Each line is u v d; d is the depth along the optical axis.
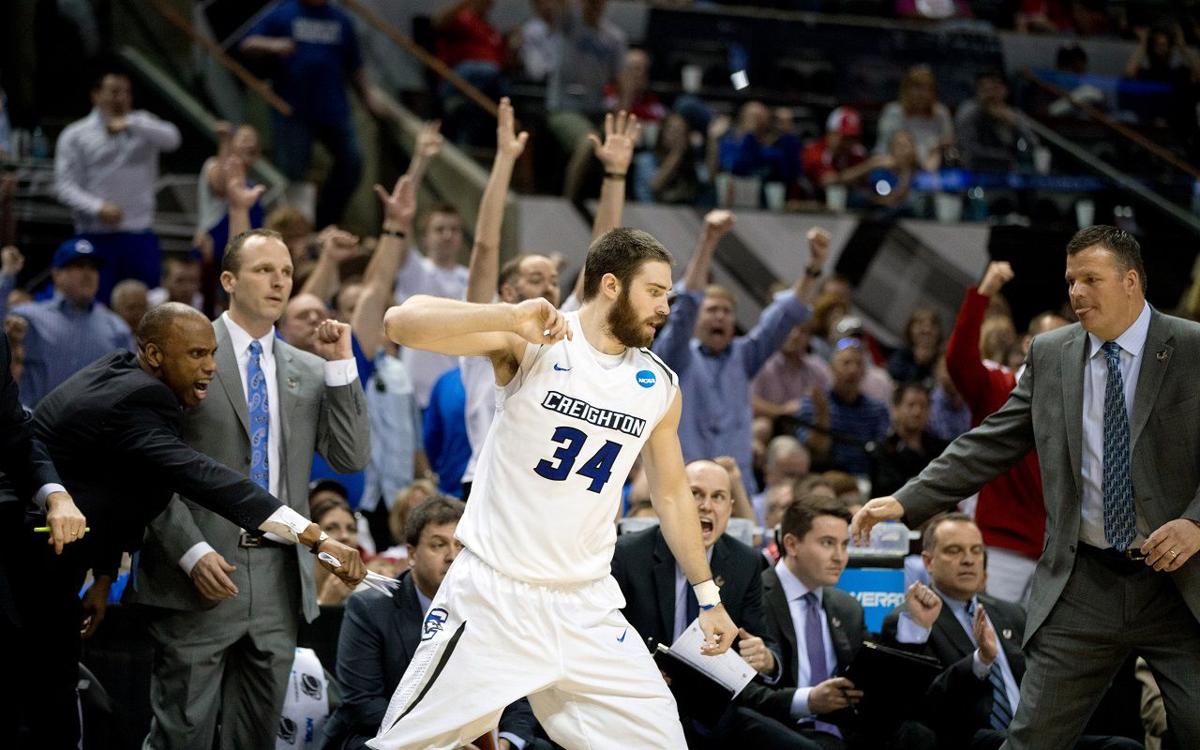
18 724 7.45
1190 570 7.32
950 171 20.30
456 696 6.43
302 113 18.14
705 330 12.09
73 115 19.56
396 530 11.07
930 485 8.05
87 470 7.48
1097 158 20.88
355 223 18.50
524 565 6.50
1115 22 23.83
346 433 8.14
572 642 6.52
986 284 10.09
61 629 7.54
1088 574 7.59
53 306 13.02
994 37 22.81
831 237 19.33
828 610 9.36
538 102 19.12
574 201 18.59
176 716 7.76
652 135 19.44
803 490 11.38
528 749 8.45
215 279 14.81
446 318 6.19
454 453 11.55
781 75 22.05
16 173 18.16
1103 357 7.64
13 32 19.16
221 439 7.88
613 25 21.81
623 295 6.60
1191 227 20.81
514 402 6.58
